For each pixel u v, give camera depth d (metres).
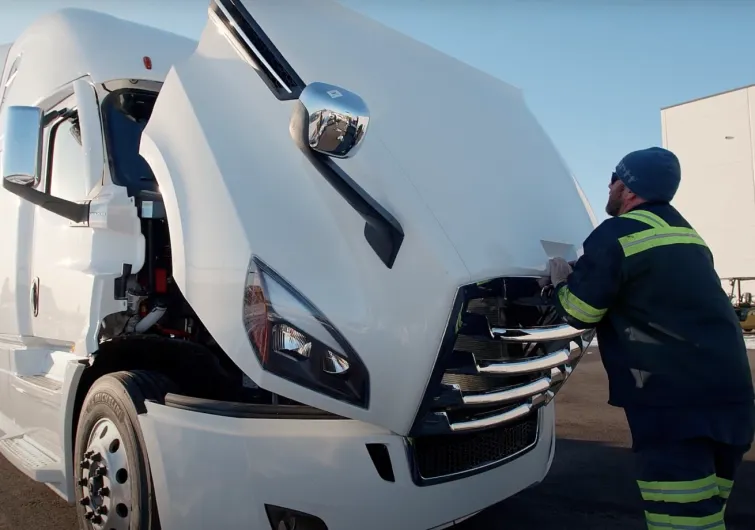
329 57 3.16
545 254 3.03
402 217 2.74
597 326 2.92
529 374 3.11
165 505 2.87
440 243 2.68
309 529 2.75
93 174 3.86
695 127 36.25
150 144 3.14
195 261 2.84
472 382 2.86
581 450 5.80
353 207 2.68
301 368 2.65
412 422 2.71
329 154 2.59
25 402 4.36
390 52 3.42
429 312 2.62
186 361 3.52
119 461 3.18
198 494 2.79
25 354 4.44
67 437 3.64
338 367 2.67
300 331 2.65
